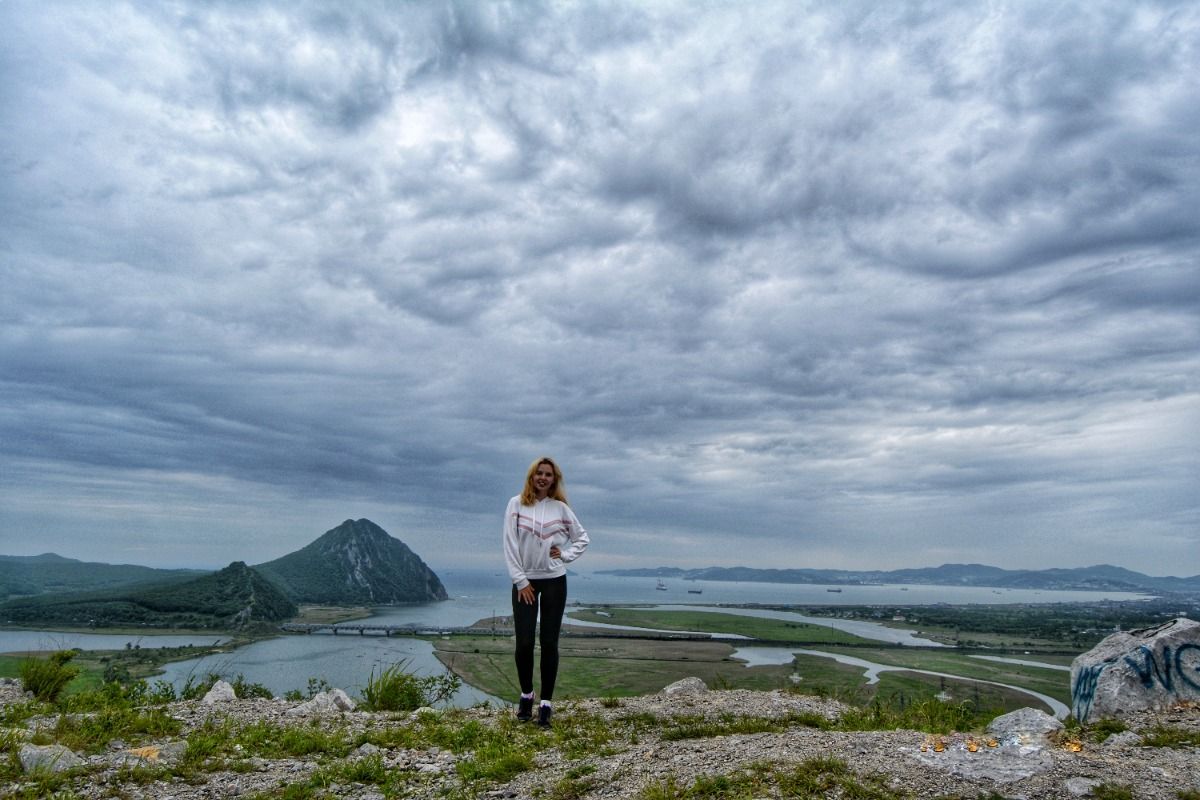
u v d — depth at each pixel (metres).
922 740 5.84
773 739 6.18
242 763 6.21
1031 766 5.04
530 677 7.83
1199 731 6.29
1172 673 7.29
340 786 5.68
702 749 6.05
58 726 7.05
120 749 6.59
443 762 6.33
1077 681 8.05
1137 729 6.61
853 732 6.45
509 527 7.96
